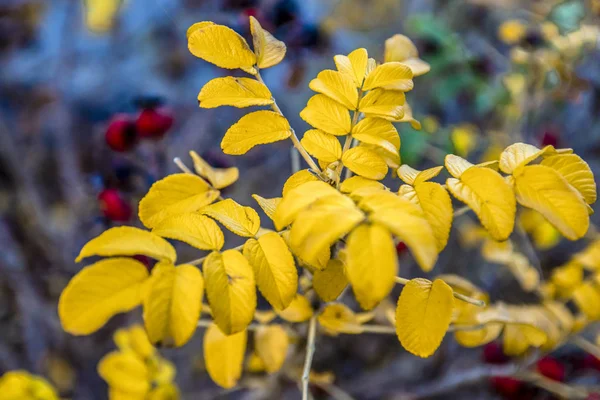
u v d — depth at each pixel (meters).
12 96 1.16
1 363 0.87
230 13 0.71
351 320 0.42
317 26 0.73
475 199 0.35
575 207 0.35
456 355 0.90
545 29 0.75
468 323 0.45
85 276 0.33
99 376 0.90
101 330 0.94
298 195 0.32
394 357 0.91
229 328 0.33
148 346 0.51
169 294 0.33
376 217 0.31
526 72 0.78
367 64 0.40
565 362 0.68
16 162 1.00
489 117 0.95
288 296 0.35
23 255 0.97
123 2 1.15
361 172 0.37
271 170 1.00
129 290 0.33
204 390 0.86
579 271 0.52
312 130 0.39
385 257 0.31
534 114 0.79
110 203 0.58
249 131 0.38
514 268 0.60
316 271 0.38
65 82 1.10
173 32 1.16
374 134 0.39
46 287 0.96
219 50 0.39
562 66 0.74
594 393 0.60
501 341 0.61
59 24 1.20
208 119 0.95
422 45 0.83
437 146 0.78
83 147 1.04
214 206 0.37
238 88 0.38
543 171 0.36
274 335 0.46
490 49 0.94
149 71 1.17
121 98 1.11
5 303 0.97
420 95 0.88
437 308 0.37
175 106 1.05
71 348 0.92
